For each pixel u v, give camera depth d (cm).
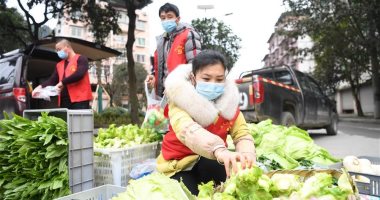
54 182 283
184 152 241
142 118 1691
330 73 2819
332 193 160
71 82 461
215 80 224
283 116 798
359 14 1775
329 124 1145
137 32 5922
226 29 2606
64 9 1722
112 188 229
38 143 293
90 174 293
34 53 603
